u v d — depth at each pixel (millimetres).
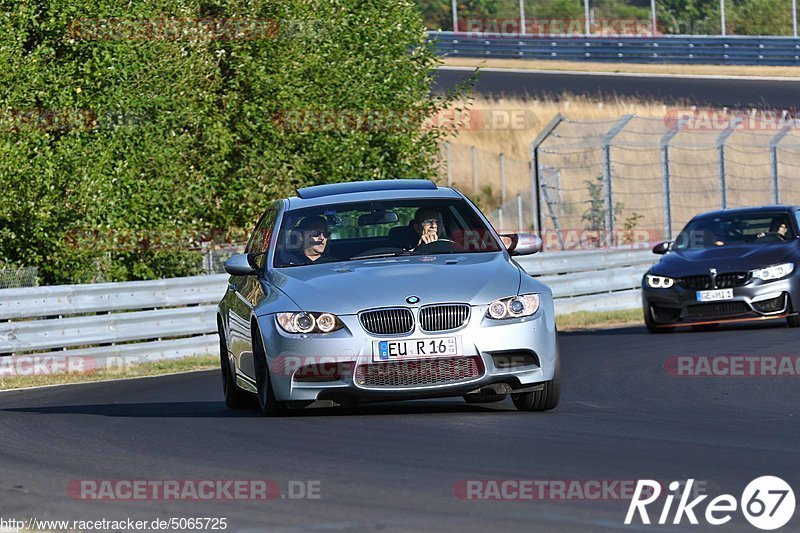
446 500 15711
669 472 17359
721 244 47500
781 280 44250
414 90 65000
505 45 128375
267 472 18312
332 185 29016
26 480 18469
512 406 25875
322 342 23172
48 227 50375
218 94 58812
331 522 14609
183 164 55656
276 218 27172
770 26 154125
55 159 49938
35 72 50375
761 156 106500
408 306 23156
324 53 61125
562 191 102250
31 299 43469
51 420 26891
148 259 54594
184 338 48719
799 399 26703
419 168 64375
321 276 24531
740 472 17281
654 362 35406
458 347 23016
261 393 24906
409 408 25875
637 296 65312
